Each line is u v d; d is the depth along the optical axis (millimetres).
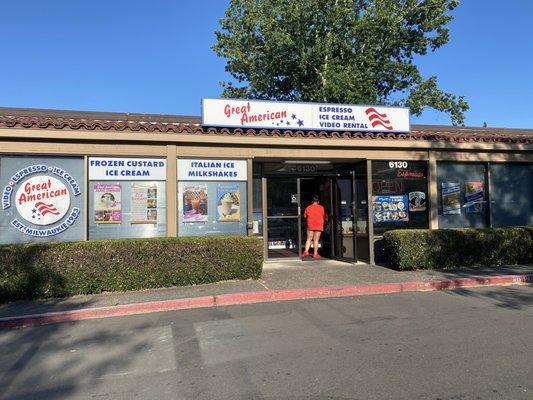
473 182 13055
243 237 9969
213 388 4609
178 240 9484
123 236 10609
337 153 11922
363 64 26641
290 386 4590
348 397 4285
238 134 11070
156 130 10594
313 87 26719
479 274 10344
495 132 13992
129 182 10688
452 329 6426
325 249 13977
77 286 8828
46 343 6352
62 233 10242
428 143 12258
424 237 11016
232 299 8461
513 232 11695
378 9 26359
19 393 4648
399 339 6020
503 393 4281
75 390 4684
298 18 26188
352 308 7859
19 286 8523
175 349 5891
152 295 8672
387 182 12383
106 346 6121
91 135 10164
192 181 11094
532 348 5555
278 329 6645
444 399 4176
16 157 10055
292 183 13523
